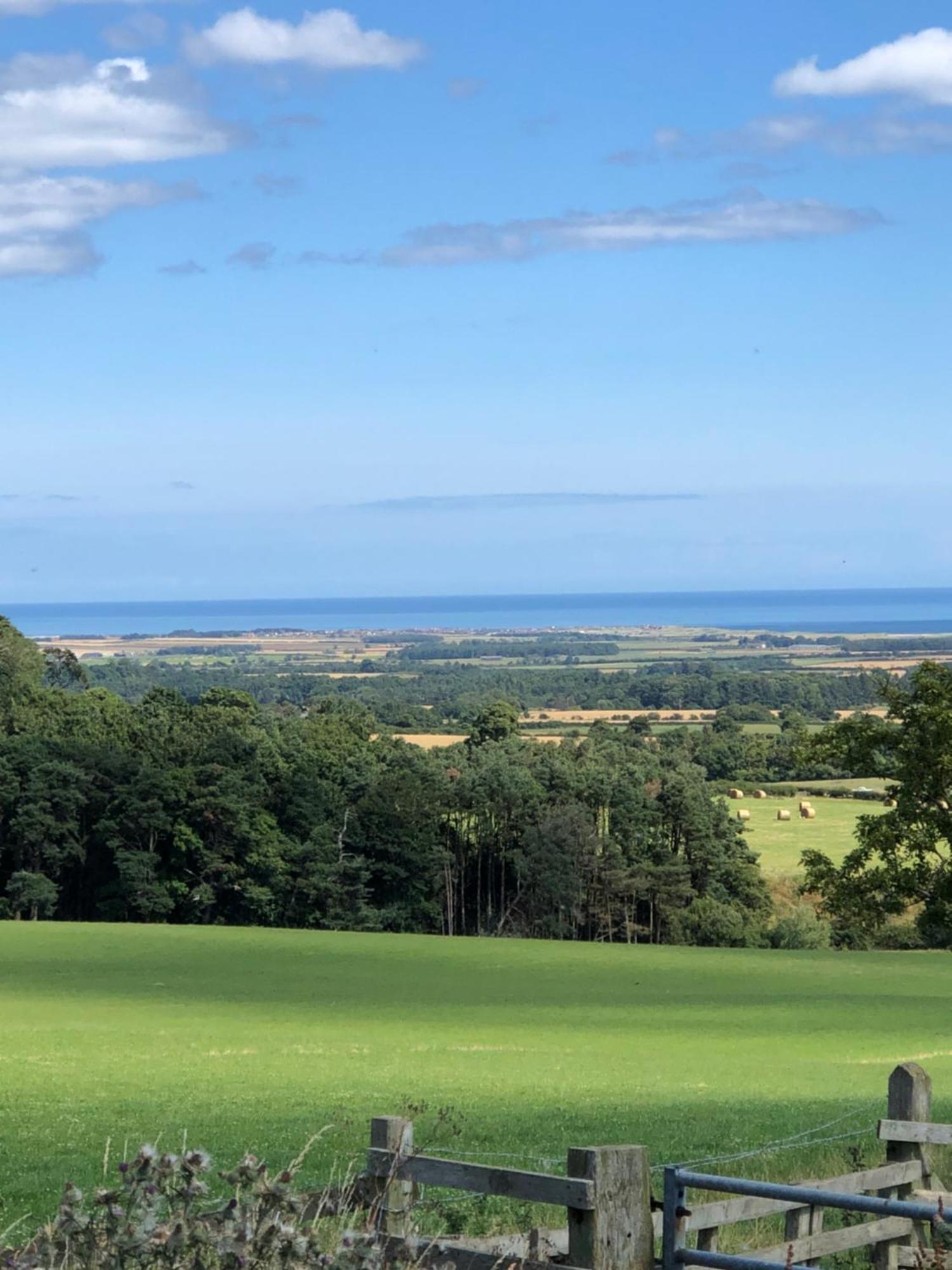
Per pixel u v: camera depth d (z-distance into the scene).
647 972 54.91
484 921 95.00
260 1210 4.07
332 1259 4.01
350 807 91.81
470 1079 27.77
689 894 93.19
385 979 51.78
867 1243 7.90
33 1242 4.11
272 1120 20.62
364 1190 6.21
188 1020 40.12
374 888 90.31
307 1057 31.94
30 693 112.56
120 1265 3.89
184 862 88.06
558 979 52.47
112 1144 17.70
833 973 55.31
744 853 97.69
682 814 96.00
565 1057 32.69
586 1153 5.69
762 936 88.75
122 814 87.31
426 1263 6.07
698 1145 16.66
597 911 95.38
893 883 32.94
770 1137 17.44
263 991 47.88
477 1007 44.47
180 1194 4.08
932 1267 6.20
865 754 33.69
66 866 90.94
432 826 91.56
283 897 89.25
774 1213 7.48
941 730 31.88
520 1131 18.16
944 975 54.81
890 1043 36.56
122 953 58.03
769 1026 40.59
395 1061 31.17
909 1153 8.23
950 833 32.56
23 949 58.69
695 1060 32.28
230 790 87.75
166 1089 25.62
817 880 34.50
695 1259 5.91
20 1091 25.22
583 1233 5.66
